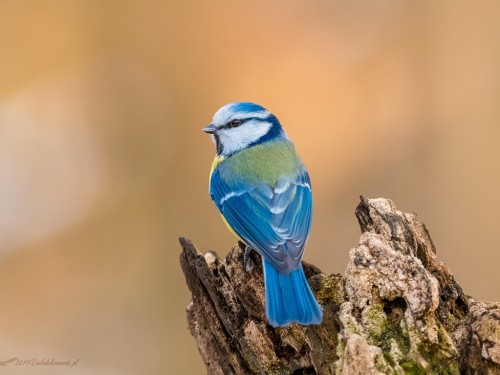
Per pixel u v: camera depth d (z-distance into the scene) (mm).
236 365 6211
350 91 14352
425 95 14055
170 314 13141
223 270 6582
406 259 5734
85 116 14727
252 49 14578
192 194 14000
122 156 14445
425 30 14148
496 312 5512
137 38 14727
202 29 14648
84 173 14383
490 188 13141
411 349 5379
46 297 13383
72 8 14852
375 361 5234
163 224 13859
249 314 6324
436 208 13406
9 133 14523
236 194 7719
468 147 13492
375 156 14008
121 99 14703
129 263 13633
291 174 7785
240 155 8062
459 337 5551
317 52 14531
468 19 13766
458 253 13016
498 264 12688
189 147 14312
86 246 13758
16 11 14852
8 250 13586
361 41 14500
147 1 14648
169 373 12500
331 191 14008
